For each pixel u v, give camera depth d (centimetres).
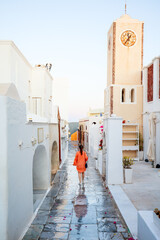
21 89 963
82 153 905
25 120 541
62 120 1655
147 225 365
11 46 818
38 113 1144
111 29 1944
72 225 541
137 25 1881
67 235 491
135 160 1658
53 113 1373
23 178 515
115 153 906
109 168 905
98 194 798
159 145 1387
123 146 1669
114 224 544
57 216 596
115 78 1870
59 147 1414
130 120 1802
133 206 645
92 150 1997
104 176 1058
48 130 903
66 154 1933
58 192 826
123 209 619
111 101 1817
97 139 1881
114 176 904
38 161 859
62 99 2492
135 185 891
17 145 469
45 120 850
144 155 1683
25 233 502
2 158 399
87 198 751
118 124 898
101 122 2122
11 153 426
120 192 788
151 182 947
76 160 912
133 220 544
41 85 1150
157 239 314
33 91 1146
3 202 399
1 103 397
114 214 607
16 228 455
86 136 2672
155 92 1493
